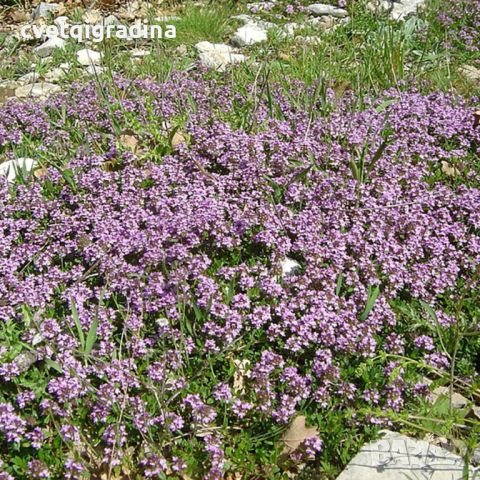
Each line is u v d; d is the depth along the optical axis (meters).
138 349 0.98
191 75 1.81
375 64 1.81
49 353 0.96
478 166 1.39
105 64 1.98
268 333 1.01
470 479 0.84
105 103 1.55
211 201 1.21
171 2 2.55
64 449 0.90
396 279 1.08
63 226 1.20
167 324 1.01
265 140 1.39
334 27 2.21
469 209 1.23
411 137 1.45
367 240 1.18
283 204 1.28
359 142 1.40
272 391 0.95
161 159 1.40
